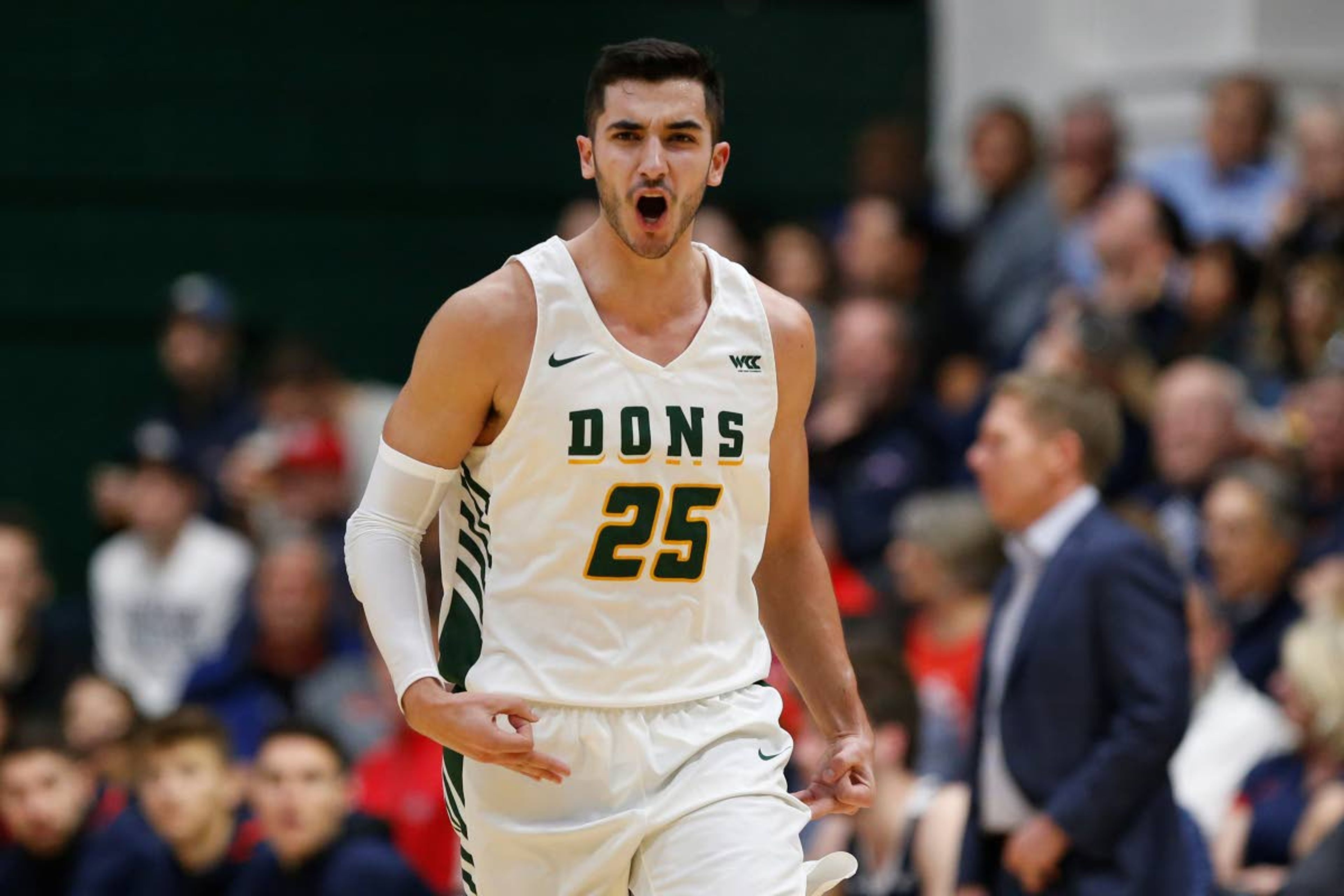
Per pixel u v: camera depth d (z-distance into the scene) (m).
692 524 7.79
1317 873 11.20
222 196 23.98
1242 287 18.12
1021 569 11.91
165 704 19.67
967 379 20.12
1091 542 11.55
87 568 23.59
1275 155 20.94
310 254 24.03
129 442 23.48
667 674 7.79
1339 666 12.77
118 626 20.03
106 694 16.31
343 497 20.38
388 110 24.20
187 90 23.95
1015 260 20.59
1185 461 16.50
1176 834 11.32
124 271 23.80
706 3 24.67
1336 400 15.88
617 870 7.76
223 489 21.09
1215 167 20.11
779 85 24.72
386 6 24.23
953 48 24.66
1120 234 18.44
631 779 7.73
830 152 24.80
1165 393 16.73
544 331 7.71
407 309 24.20
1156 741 11.10
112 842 14.57
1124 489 17.27
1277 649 14.38
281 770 13.39
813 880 7.99
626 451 7.70
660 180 7.59
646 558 7.77
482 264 24.36
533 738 7.58
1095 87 22.72
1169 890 11.18
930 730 13.95
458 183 24.33
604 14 24.58
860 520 18.34
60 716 16.52
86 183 23.80
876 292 20.61
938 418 18.92
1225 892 12.56
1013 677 11.57
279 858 13.56
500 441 7.77
